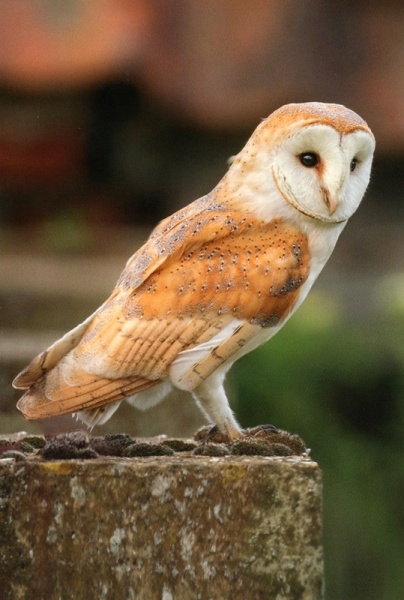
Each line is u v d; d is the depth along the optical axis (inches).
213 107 897.5
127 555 217.9
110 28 889.5
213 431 250.4
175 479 217.3
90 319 241.1
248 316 239.9
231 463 217.2
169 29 914.1
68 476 218.8
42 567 219.5
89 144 919.7
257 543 215.6
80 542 218.8
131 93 893.2
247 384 629.0
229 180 249.4
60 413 234.4
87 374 236.2
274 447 233.5
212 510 216.8
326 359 661.3
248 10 933.2
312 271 248.1
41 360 239.3
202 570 216.7
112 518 218.4
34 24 888.9
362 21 937.5
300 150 241.1
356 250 884.0
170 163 933.8
